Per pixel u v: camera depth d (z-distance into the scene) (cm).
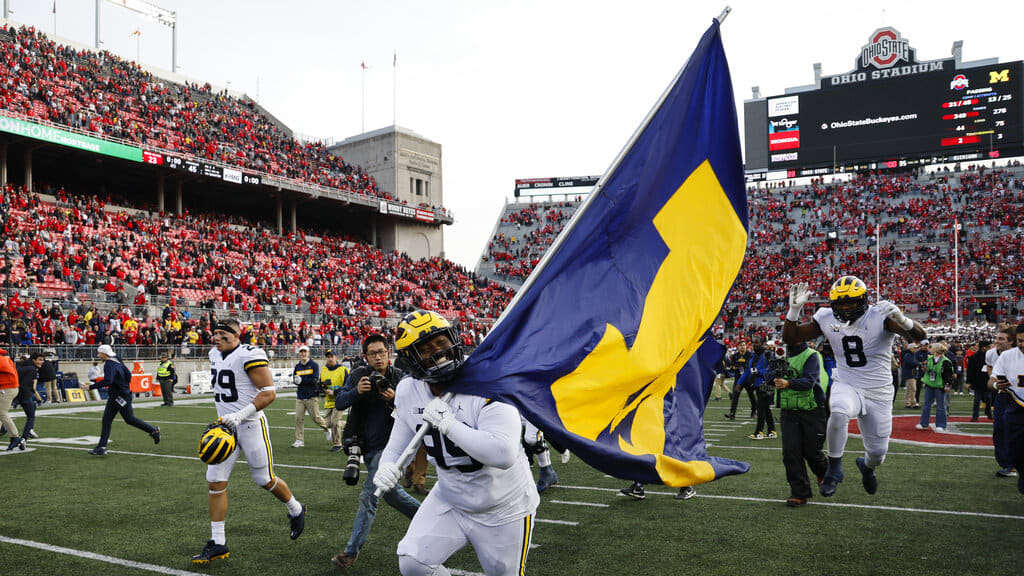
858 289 616
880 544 569
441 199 5403
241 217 4297
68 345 2173
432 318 322
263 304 3206
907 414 1602
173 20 4719
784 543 577
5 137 3019
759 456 1032
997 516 654
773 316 4366
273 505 744
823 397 716
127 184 3931
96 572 520
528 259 5609
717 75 564
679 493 757
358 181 4841
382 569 528
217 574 516
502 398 325
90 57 3962
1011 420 681
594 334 410
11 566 534
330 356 1176
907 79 4744
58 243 2753
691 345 486
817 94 4969
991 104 4541
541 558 550
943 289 4253
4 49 3322
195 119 4053
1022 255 4316
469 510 324
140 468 982
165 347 2489
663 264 488
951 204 4975
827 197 5488
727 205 552
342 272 3988
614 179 473
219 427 524
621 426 414
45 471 959
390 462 335
